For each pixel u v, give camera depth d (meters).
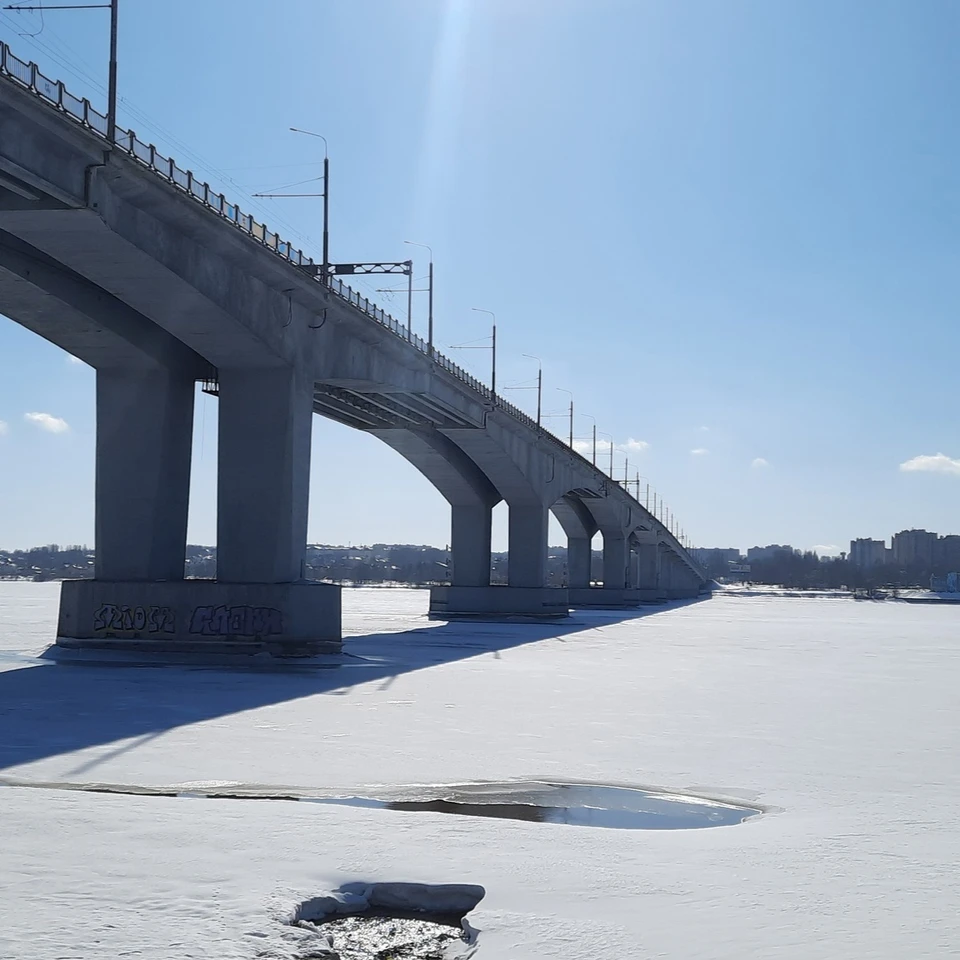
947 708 29.75
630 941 8.80
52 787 15.89
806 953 8.48
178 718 24.52
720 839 12.80
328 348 50.53
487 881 10.55
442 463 87.88
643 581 179.75
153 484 46.66
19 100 28.77
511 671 39.84
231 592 44.75
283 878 10.48
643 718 26.25
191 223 37.41
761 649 58.16
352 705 27.84
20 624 70.88
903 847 12.43
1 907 9.25
